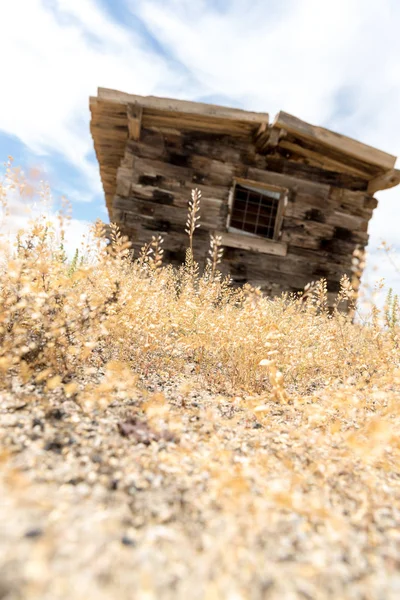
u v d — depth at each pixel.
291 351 2.98
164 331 2.92
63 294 2.23
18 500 0.95
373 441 1.58
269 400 2.55
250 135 7.53
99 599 0.70
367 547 1.05
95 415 1.72
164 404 2.00
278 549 0.97
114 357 2.69
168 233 7.08
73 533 0.88
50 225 2.38
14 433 1.40
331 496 1.36
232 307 3.84
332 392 2.45
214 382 2.72
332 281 7.84
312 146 7.59
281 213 7.79
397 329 3.11
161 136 7.21
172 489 1.22
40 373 1.92
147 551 0.88
